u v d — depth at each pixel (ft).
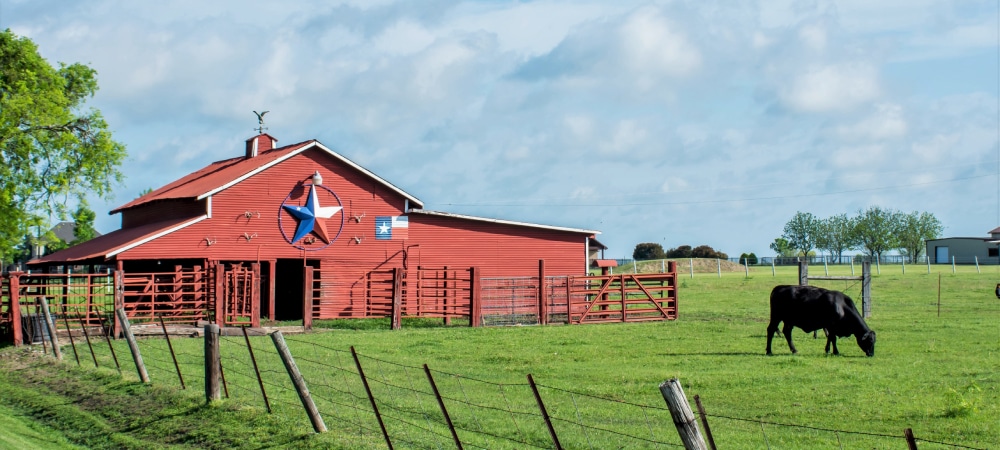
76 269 210.18
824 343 91.15
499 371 75.77
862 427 52.08
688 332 104.53
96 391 71.51
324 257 136.67
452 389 66.39
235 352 88.33
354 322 123.34
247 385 67.82
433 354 87.35
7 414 69.51
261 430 55.16
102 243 146.92
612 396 62.59
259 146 163.94
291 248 134.21
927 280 193.26
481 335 104.63
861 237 428.56
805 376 68.49
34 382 79.15
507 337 101.71
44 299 88.58
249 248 131.64
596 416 55.98
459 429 53.01
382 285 139.64
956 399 54.44
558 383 68.44
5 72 165.27
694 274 265.95
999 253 349.00
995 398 58.90
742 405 58.85
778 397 60.80
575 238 152.05
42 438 61.98
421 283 136.77
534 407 59.00
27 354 93.04
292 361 52.60
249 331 101.35
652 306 132.98
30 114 157.17
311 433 52.70
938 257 367.45
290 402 60.90
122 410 65.36
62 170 165.99
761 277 225.15
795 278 212.23
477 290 120.57
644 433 51.16
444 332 109.09
